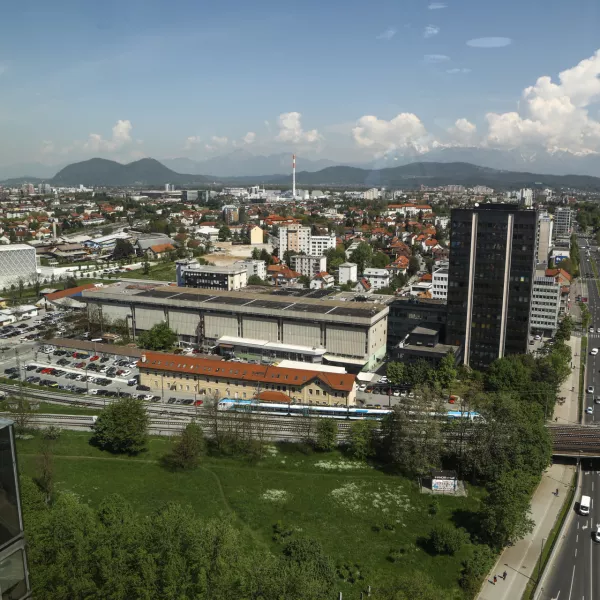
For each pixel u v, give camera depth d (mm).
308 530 111000
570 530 116438
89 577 75750
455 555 105812
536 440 134875
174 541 82500
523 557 107500
